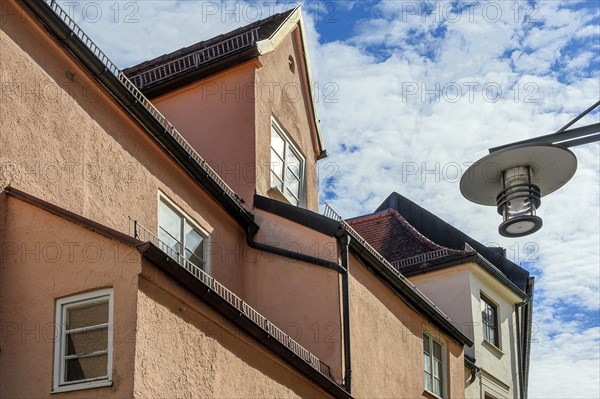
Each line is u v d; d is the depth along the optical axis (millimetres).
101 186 11305
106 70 11328
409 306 16953
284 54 17688
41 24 10570
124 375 8672
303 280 14523
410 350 16641
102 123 11539
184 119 16422
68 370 9039
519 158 8062
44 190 10336
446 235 27469
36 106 10430
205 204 13930
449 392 18047
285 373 11844
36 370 9125
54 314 9250
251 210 15312
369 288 15422
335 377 13727
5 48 10117
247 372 10891
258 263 14914
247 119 15969
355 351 14320
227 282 14250
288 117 17469
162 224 12664
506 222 8164
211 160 15891
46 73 10695
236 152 15805
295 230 14867
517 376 23578
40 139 10406
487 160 8133
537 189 8195
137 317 8812
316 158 18844
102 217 11188
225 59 16281
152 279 9086
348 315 14156
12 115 10055
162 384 9070
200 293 9750
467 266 21922
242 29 17781
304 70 18516
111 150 11617
